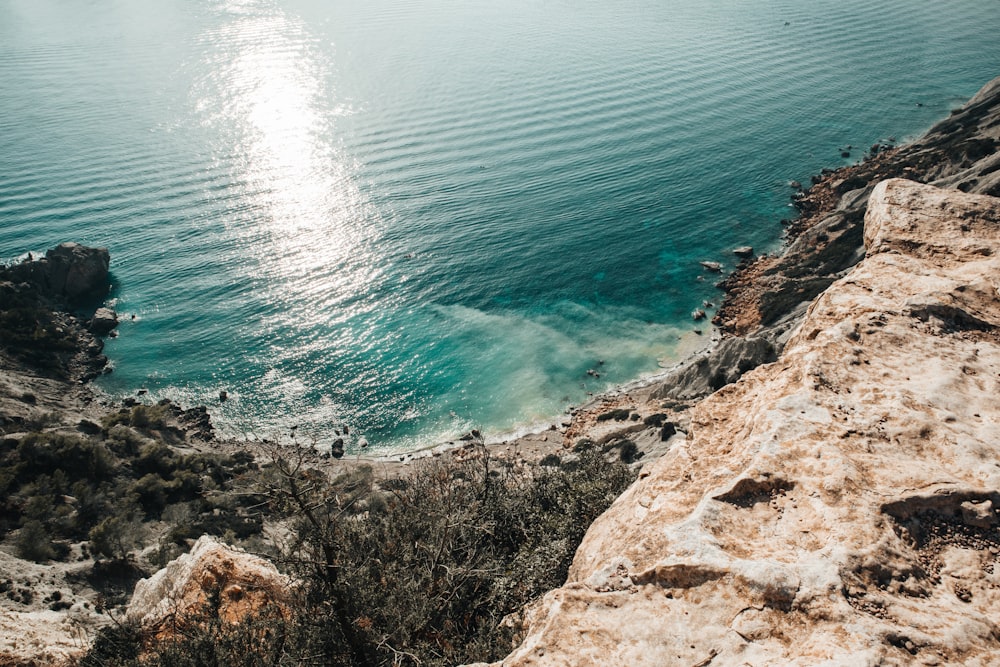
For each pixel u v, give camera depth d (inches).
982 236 458.6
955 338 391.5
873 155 4424.2
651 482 390.9
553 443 2415.1
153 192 4170.8
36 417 2450.8
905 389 355.3
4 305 3065.9
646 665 270.5
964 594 264.8
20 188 4217.5
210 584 729.0
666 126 5044.3
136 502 2064.5
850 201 3695.9
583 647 282.8
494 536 878.4
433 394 2751.0
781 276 3152.1
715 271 3380.9
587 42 7367.1
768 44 7121.1
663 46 7106.3
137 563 1702.8
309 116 5359.3
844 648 244.1
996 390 351.6
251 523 1934.1
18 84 6314.0
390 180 4308.6
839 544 281.4
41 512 1914.4
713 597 283.7
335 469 2368.4
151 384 2854.3
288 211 3959.2
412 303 3253.0
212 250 3622.0
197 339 3078.2
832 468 315.3
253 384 2842.0
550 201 4042.8
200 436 2593.5
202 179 4325.8
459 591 684.1
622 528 378.3
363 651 563.5
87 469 2170.3
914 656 240.2
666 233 3720.5
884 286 435.5
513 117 5260.8
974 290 414.0
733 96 5639.8
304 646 569.0
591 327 3068.4
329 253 3587.6
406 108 5506.9
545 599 318.7
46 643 766.5
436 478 903.1
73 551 1817.2
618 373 2787.9
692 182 4229.8
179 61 7017.7
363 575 607.5
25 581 1462.8
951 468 310.7
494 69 6461.6
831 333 400.2
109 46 7731.3
